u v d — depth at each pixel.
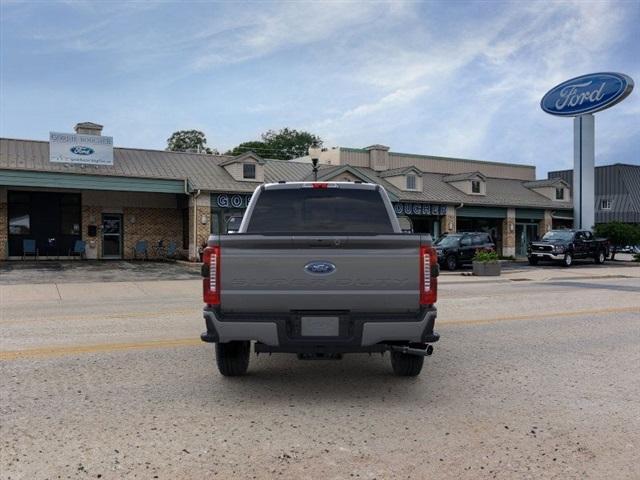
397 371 6.20
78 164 26.80
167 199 30.45
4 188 26.66
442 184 39.81
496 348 7.95
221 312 5.32
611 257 39.22
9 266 23.69
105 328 9.31
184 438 4.39
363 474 3.80
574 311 11.95
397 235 5.20
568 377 6.39
